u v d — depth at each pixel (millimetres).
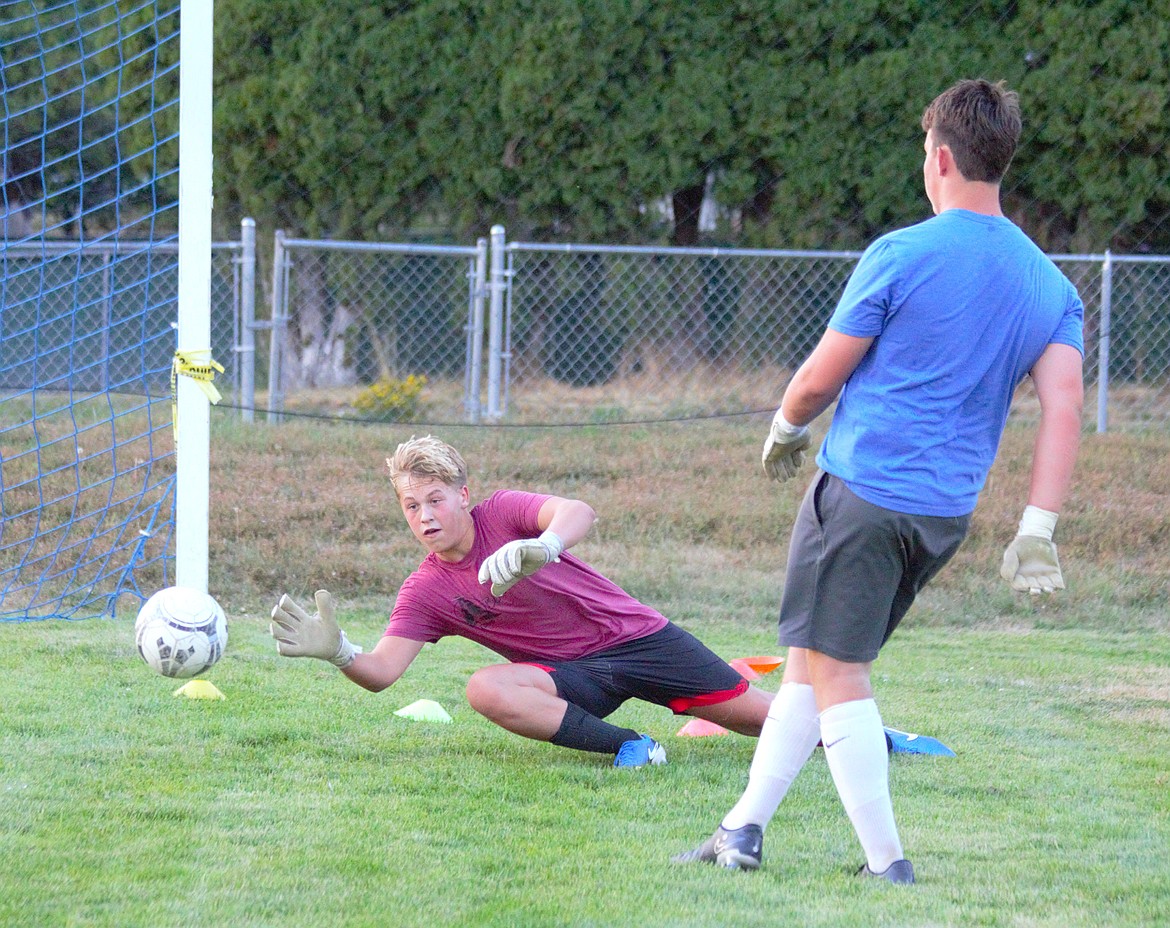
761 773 10406
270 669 17922
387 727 15031
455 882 9828
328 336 45688
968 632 22938
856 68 41781
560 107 42562
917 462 9680
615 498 29844
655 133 43031
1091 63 40562
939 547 9906
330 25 42281
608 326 44500
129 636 19422
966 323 9664
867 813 10023
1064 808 12297
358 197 43969
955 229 9828
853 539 9711
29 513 25891
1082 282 41969
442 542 13477
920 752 14508
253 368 36656
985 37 41312
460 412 39688
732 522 28562
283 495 28797
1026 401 41031
